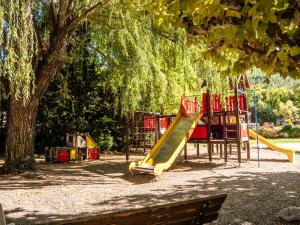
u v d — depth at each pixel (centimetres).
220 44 347
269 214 583
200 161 1500
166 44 1320
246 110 1486
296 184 873
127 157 1614
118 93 1605
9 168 1167
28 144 1209
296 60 287
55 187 918
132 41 1225
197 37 363
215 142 1410
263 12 253
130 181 1020
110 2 1101
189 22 352
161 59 1354
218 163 1404
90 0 1165
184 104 1477
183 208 348
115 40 1239
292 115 4809
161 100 1411
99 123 2084
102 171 1261
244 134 1441
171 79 1398
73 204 708
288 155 1441
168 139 1298
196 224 375
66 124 2014
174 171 1214
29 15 969
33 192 844
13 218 605
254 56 317
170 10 334
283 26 296
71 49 1551
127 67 1255
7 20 944
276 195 740
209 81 1320
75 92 2008
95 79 2042
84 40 1513
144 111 1744
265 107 4962
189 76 1356
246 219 555
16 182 1004
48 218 602
